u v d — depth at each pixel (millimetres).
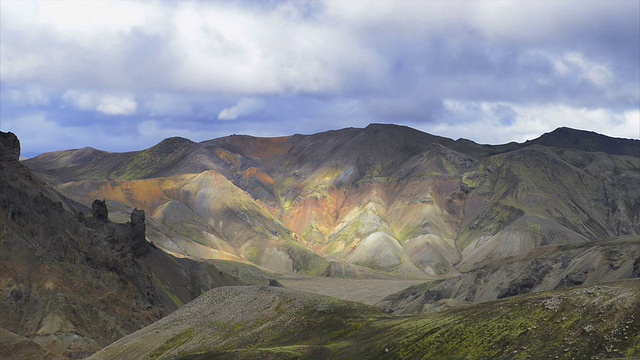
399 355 125750
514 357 110625
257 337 159375
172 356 161500
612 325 107188
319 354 137750
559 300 118312
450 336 123000
